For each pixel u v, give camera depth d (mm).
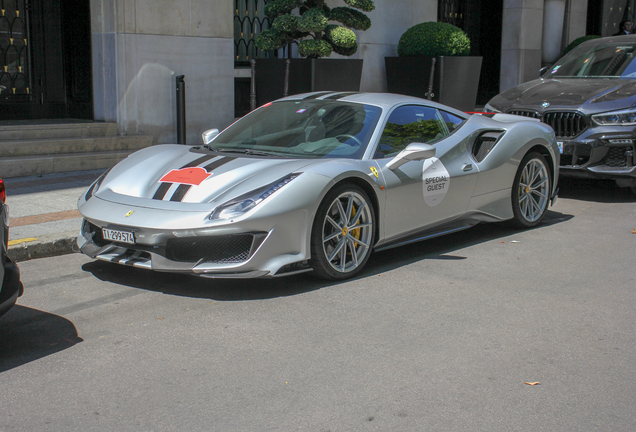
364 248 4535
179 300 3984
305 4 10344
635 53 8148
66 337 3414
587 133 7047
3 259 3068
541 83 8180
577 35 16844
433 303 3973
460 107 11781
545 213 6309
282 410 2645
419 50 11625
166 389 2830
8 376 2953
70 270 4621
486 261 4930
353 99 5172
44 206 6184
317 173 4152
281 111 5281
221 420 2562
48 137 8562
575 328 3582
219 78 10312
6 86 9164
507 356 3201
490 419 2582
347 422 2551
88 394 2783
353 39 9977
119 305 3895
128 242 4012
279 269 3994
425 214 4965
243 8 11203
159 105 9633
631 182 7137
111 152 8766
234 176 4207
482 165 5391
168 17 9531
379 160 4637
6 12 9031
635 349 3301
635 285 4355
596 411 2656
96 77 9359
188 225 3820
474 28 15281
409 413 2625
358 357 3174
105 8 9109
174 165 4551
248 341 3363
